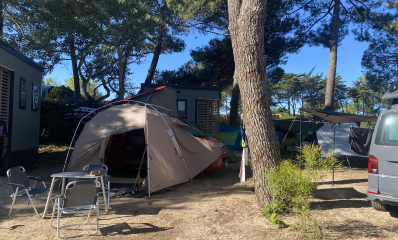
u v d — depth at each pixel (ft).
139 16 48.44
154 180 21.08
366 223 14.94
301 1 65.46
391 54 70.49
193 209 17.49
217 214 16.47
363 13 63.46
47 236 13.32
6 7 49.01
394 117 15.60
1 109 26.13
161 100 35.60
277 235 13.38
